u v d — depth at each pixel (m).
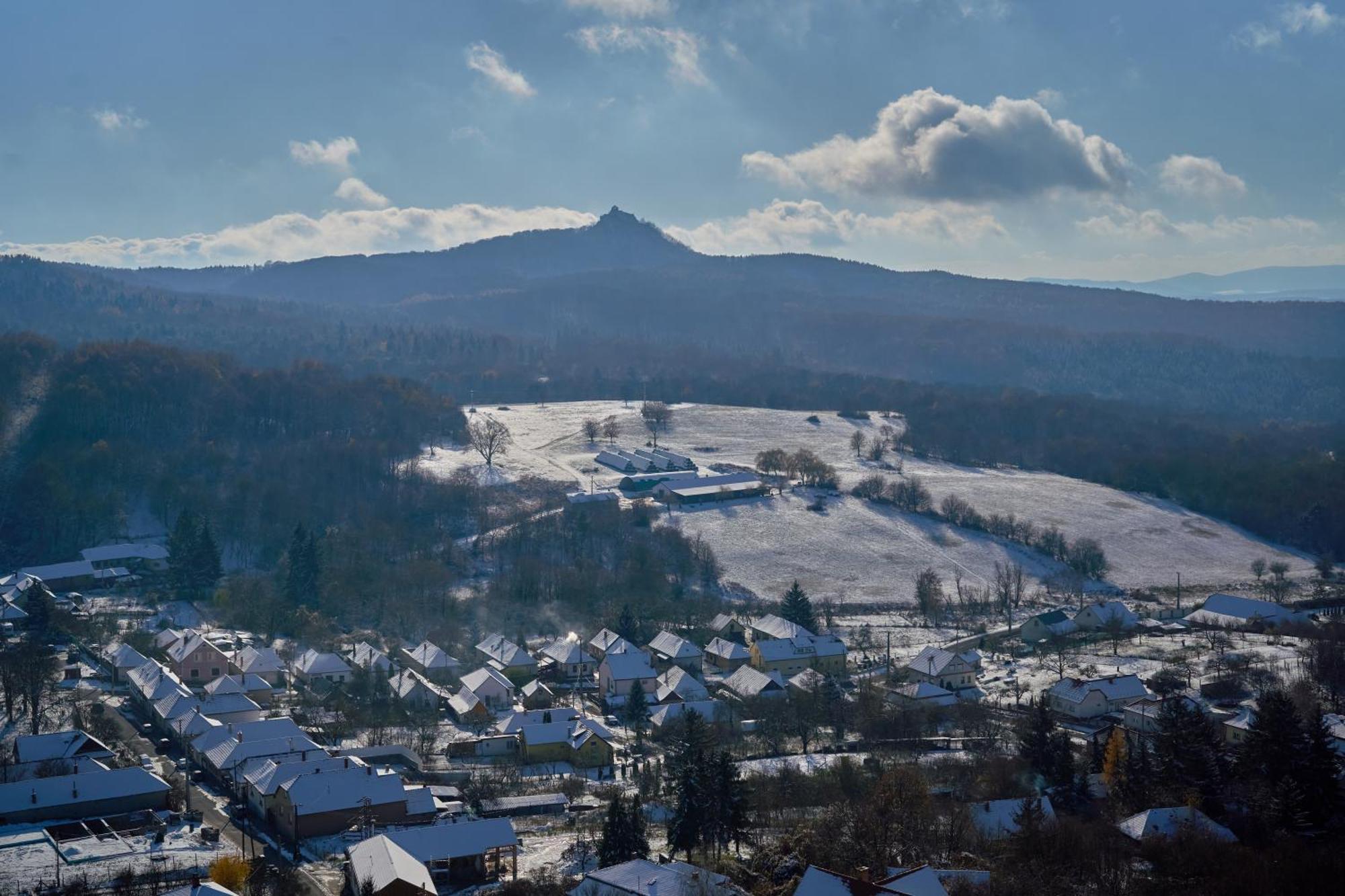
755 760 187.25
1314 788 150.88
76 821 156.12
